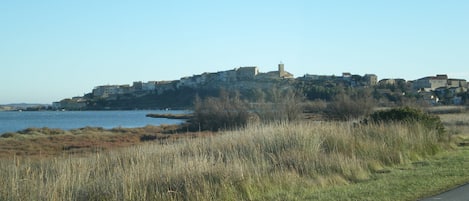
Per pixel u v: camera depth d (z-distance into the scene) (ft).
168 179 36.94
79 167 41.65
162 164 41.96
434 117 80.02
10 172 36.50
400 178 44.78
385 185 41.22
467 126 126.00
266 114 148.05
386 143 60.08
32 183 33.53
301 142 53.26
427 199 35.29
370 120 78.74
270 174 42.06
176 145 57.47
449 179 43.62
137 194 34.19
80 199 34.12
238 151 51.96
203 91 400.47
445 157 60.49
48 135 164.35
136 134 173.17
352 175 46.11
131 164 42.91
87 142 132.57
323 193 38.32
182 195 35.40
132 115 473.26
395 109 81.41
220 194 36.27
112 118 403.34
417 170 49.75
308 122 72.18
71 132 182.60
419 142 63.93
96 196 34.37
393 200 35.32
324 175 44.50
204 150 52.08
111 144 120.06
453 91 363.15
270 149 52.47
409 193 37.63
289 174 42.57
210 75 448.65
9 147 114.73
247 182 38.68
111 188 34.94
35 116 509.35
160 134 163.43
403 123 74.13
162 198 34.50
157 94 631.15
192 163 39.55
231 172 39.09
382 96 276.00
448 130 89.15
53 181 35.45
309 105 185.57
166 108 531.91
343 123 77.05
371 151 55.42
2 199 31.55
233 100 169.37
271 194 38.22
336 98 184.44
